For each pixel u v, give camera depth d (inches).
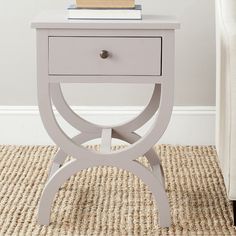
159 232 96.3
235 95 93.3
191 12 129.3
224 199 107.6
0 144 135.2
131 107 133.1
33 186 113.0
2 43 131.3
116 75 93.6
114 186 112.7
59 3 129.7
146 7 129.3
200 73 131.7
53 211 102.7
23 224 98.7
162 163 124.0
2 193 109.9
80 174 118.0
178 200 107.2
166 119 95.2
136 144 96.5
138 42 92.7
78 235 95.3
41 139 135.1
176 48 130.7
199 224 98.8
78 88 132.6
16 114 134.0
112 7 95.5
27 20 130.6
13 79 132.9
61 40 93.0
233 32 94.7
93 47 93.0
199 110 132.9
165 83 93.6
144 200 106.9
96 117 133.2
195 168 121.6
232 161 95.0
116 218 100.5
